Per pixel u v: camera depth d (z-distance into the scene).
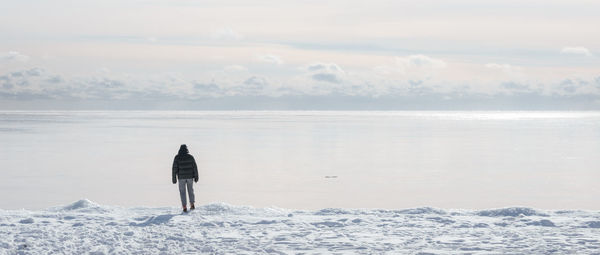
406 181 58.69
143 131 156.75
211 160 79.00
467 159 82.38
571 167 72.00
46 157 80.12
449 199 46.88
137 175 60.78
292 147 102.44
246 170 67.44
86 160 76.44
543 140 125.38
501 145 110.00
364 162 77.38
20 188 50.28
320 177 61.31
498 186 55.34
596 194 50.19
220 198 45.94
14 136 128.88
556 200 46.69
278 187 53.25
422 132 162.25
